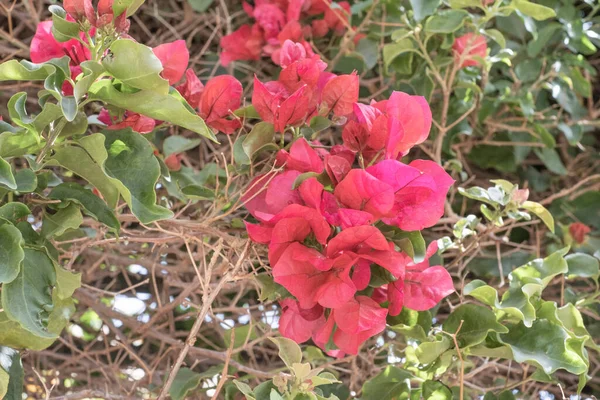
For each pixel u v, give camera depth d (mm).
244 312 854
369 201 604
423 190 608
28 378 959
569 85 1029
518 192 767
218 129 710
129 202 568
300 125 667
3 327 625
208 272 677
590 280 1006
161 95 573
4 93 965
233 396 766
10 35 910
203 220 726
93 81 578
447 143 982
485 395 772
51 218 619
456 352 719
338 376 873
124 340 886
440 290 669
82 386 984
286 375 646
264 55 979
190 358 979
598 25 1061
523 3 836
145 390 956
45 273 589
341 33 984
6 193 614
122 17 597
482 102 1001
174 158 818
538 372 757
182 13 1042
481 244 882
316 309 644
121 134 608
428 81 940
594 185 1054
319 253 615
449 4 869
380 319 621
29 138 602
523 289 715
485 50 925
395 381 749
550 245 1005
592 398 866
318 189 605
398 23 956
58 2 994
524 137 1050
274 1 950
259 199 676
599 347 751
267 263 716
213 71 975
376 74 1048
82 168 604
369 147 642
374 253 612
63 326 655
